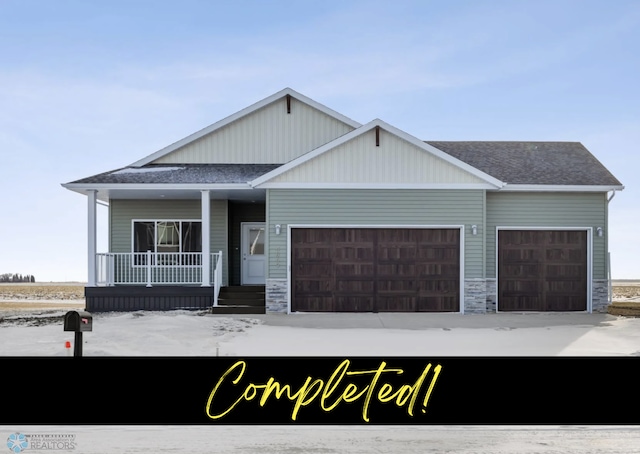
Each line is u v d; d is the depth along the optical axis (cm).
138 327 1312
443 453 584
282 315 1588
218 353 1017
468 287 1631
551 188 1683
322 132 2025
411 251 1639
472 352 1045
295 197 1633
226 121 2020
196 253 1797
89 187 1653
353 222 1631
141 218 1925
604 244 1716
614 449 598
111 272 1777
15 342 1134
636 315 1605
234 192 1736
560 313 1684
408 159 1639
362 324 1420
